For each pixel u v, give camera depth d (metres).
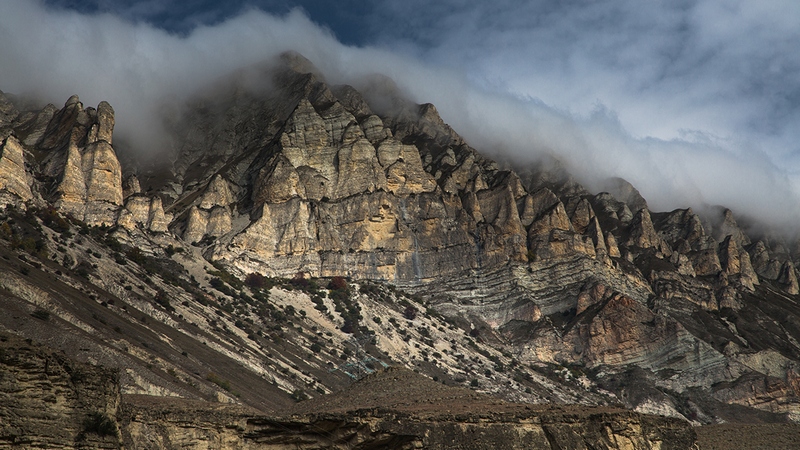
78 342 110.50
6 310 111.31
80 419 57.12
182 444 70.75
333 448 73.81
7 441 53.31
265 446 74.00
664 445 86.25
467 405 82.94
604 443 81.50
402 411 76.94
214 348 154.25
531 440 78.25
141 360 119.88
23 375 55.41
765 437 121.75
